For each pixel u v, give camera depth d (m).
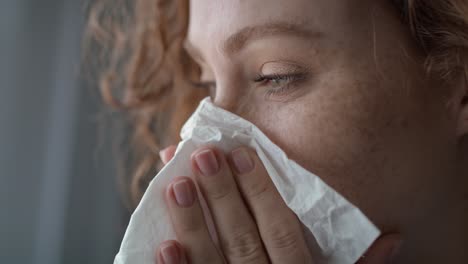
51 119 0.67
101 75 0.64
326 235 0.37
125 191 0.69
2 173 0.65
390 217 0.39
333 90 0.38
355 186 0.38
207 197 0.39
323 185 0.37
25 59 0.65
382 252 0.39
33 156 0.67
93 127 0.68
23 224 0.67
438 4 0.40
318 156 0.38
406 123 0.39
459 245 0.42
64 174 0.68
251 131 0.39
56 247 0.68
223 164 0.39
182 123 0.59
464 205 0.42
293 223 0.38
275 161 0.38
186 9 0.57
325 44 0.38
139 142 0.63
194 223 0.39
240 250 0.39
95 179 0.69
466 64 0.40
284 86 0.39
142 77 0.60
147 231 0.39
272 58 0.39
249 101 0.40
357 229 0.37
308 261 0.38
